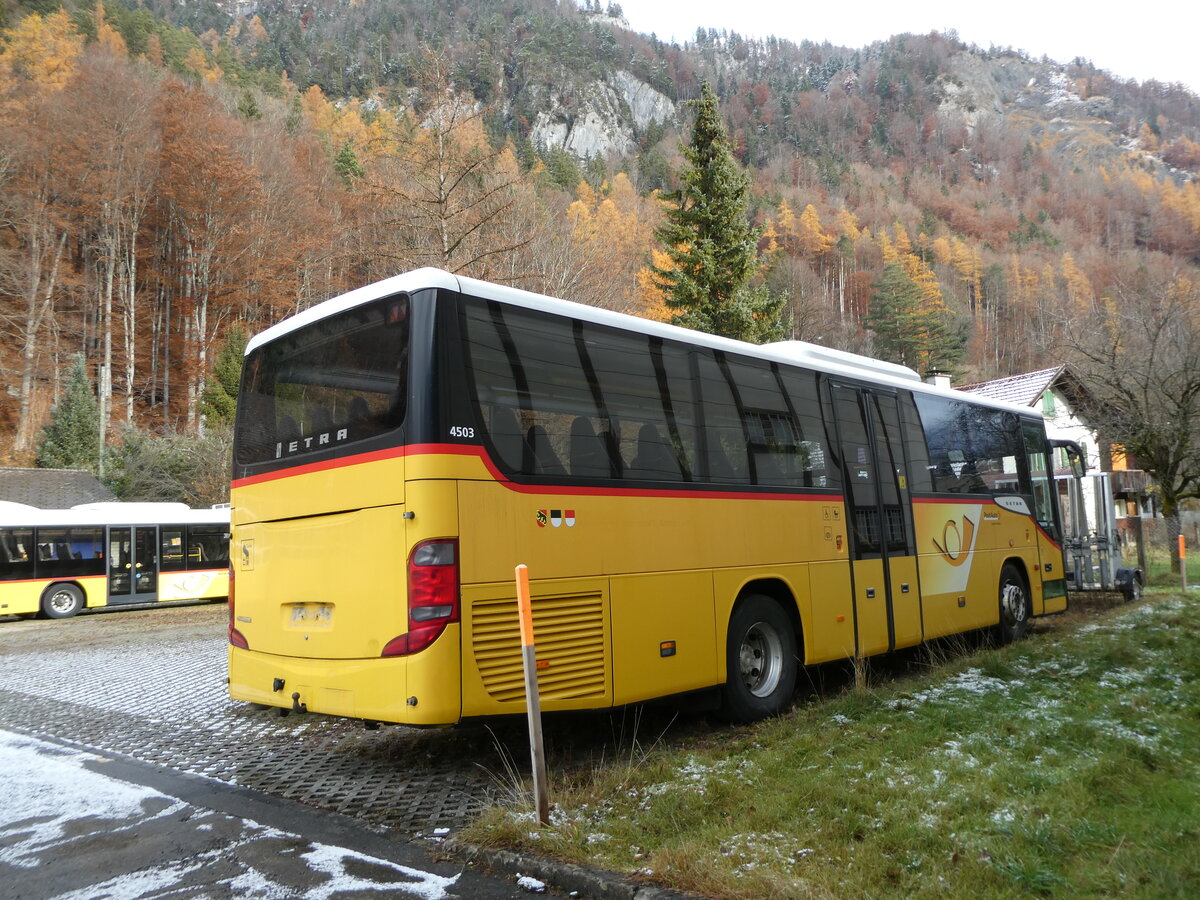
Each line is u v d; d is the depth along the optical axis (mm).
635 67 198375
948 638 9719
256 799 5418
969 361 81938
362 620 5340
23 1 73125
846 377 8758
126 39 87938
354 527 5465
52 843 4668
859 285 92125
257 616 6203
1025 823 4180
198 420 45938
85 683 10617
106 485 37000
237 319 54250
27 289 46062
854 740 5816
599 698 5746
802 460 7922
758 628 7359
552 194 47500
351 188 21562
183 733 7469
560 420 5863
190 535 24938
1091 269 98000
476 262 19266
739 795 4805
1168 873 3578
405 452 5199
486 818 4555
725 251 32656
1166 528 20297
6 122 46562
